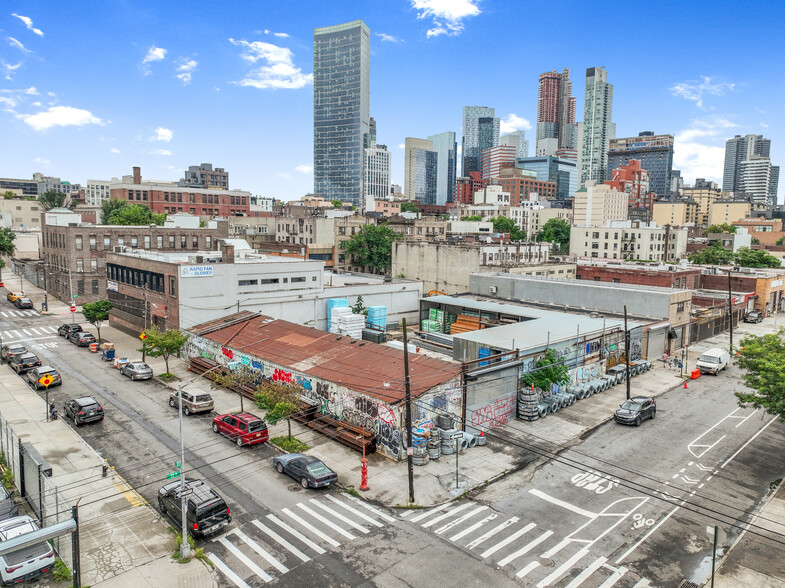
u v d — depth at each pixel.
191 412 34.16
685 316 54.59
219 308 50.12
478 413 32.28
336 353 37.34
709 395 40.03
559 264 81.62
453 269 82.19
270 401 29.61
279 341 41.50
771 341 29.73
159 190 142.12
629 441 31.05
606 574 19.09
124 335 58.22
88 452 28.23
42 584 18.28
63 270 78.38
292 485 25.44
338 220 110.25
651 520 22.73
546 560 19.83
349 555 20.03
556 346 38.28
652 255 119.75
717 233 170.12
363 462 25.00
